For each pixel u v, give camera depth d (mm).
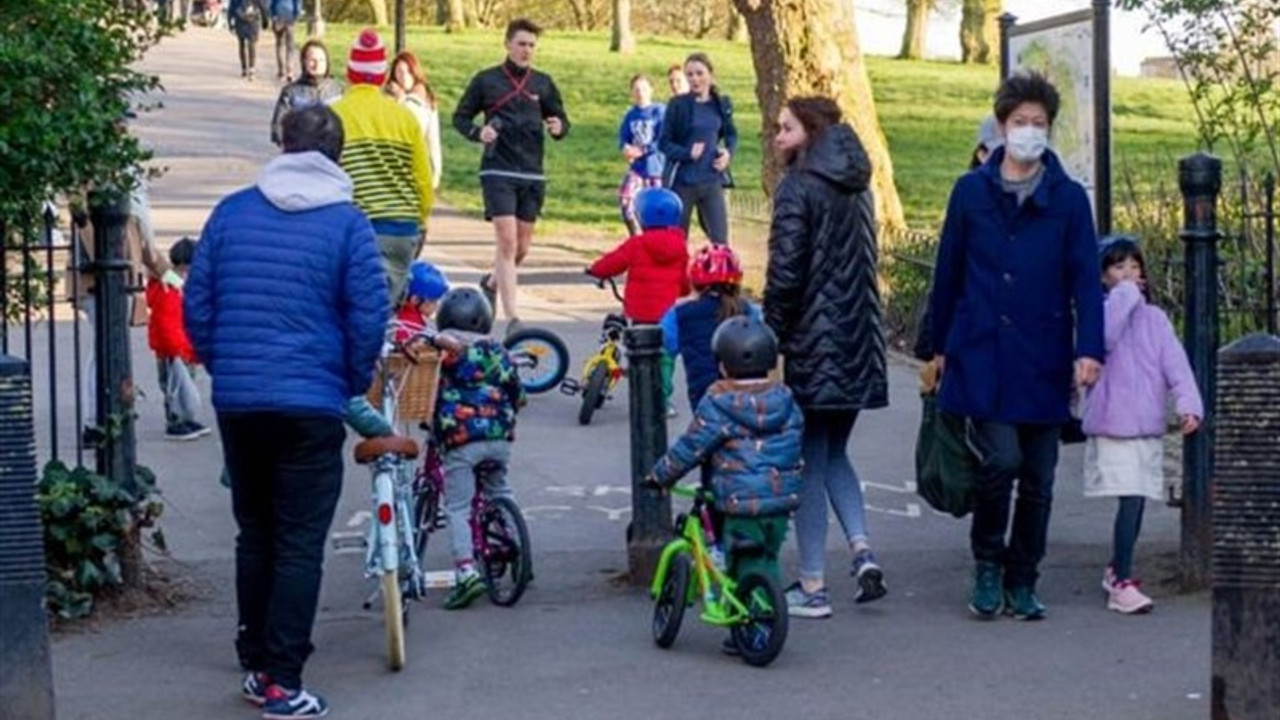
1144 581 14305
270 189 11477
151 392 21750
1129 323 13336
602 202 44031
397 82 26781
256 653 11828
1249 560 10000
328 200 11492
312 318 11320
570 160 50969
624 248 19766
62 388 21062
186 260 19891
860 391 13344
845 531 13766
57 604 13414
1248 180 19062
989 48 81312
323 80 25438
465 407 13703
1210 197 13742
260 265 11336
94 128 13281
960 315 13047
